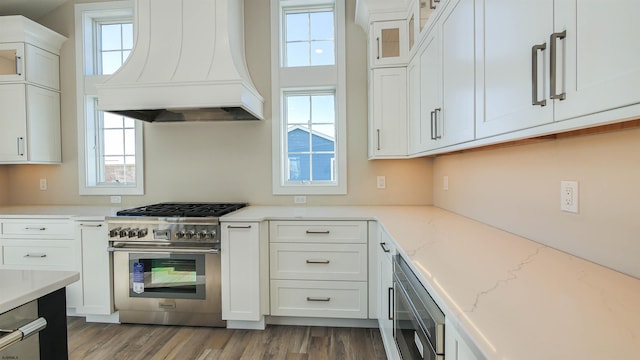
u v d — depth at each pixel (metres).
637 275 0.92
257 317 2.29
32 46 2.82
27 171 3.16
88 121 3.13
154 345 2.14
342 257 2.33
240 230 2.29
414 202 2.88
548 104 0.84
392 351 1.65
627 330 0.64
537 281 0.92
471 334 0.64
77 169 3.12
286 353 2.04
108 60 3.20
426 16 2.00
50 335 0.99
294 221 2.35
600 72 0.69
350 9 2.87
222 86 2.27
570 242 1.17
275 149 2.95
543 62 0.85
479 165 1.90
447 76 1.60
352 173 2.92
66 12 3.08
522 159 1.46
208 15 2.45
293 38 3.00
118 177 3.20
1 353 0.89
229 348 2.10
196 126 3.01
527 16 0.93
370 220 2.29
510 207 1.56
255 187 2.99
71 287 2.44
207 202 3.01
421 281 0.99
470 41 1.33
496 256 1.17
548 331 0.64
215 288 2.34
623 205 0.95
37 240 2.51
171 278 2.40
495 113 1.13
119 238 2.34
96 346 2.13
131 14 3.10
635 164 0.91
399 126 2.50
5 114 2.79
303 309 2.37
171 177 3.04
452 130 1.53
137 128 3.05
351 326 2.40
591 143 1.06
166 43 2.44
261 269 2.31
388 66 2.49
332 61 2.96
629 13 0.62
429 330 0.93
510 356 0.56
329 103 3.03
